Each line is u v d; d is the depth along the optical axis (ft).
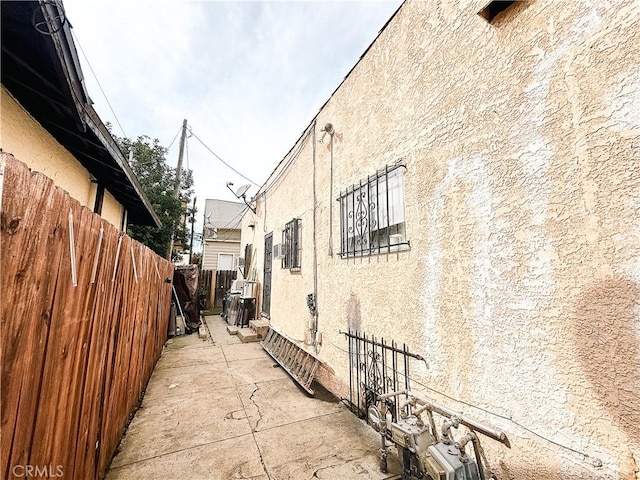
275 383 14.14
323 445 8.78
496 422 5.96
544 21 5.42
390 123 9.86
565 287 4.93
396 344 9.05
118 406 8.56
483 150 6.51
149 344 14.12
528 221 5.54
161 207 29.73
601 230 4.51
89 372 6.07
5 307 3.18
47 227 4.04
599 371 4.46
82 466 5.86
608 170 4.46
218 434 9.38
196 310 29.78
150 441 8.95
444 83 7.66
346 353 11.82
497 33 6.27
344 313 12.10
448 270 7.32
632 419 4.07
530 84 5.59
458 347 6.94
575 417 4.72
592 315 4.57
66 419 5.04
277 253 22.34
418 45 8.67
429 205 8.00
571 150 4.93
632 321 4.14
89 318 5.92
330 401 12.02
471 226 6.73
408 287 8.66
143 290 12.12
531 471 5.27
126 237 8.93
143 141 31.99
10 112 7.04
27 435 3.78
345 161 12.71
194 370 16.05
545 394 5.15
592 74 4.70
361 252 11.06
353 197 11.89
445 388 7.25
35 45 5.44
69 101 6.57
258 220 30.91
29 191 3.53
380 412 7.89
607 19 4.55
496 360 6.04
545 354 5.18
